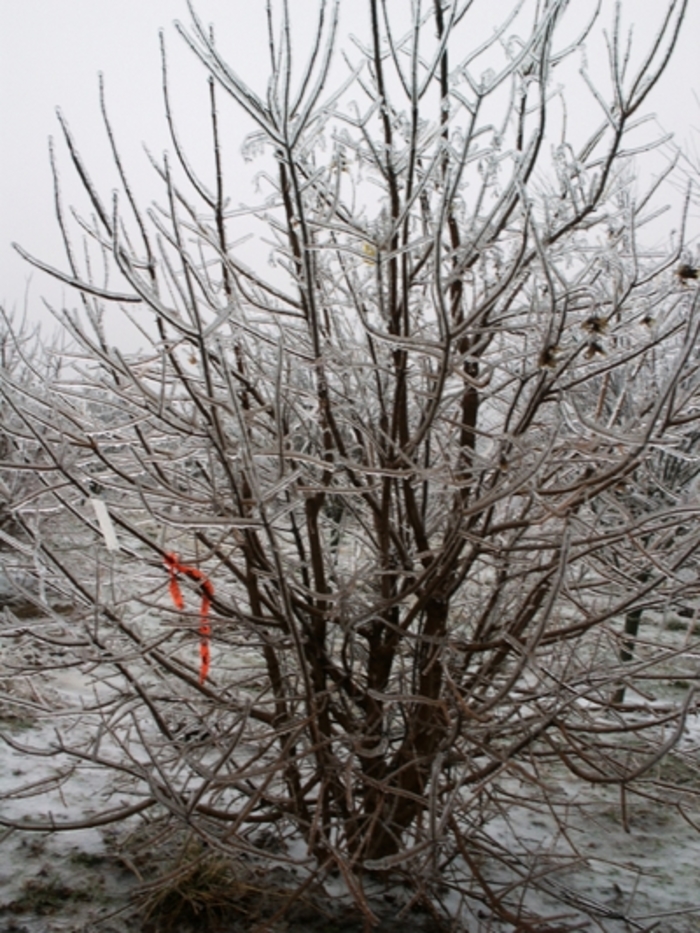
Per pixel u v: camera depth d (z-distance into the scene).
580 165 2.70
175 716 3.54
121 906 2.95
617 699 4.78
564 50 2.60
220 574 3.62
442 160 2.68
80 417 2.80
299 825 3.12
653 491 4.62
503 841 4.00
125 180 2.45
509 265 2.86
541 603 3.02
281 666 3.38
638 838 4.21
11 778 3.90
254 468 2.21
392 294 2.64
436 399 2.43
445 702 2.75
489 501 2.47
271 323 2.97
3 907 2.89
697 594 2.88
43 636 2.82
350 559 3.87
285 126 2.06
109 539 2.31
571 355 2.43
